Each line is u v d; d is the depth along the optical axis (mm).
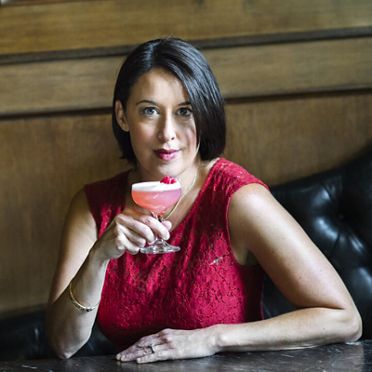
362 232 3072
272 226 2271
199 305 2273
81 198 2574
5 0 3344
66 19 3359
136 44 3355
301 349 2125
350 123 3387
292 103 3379
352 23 3342
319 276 2230
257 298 2414
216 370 1936
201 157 2404
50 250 3453
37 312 3139
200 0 3340
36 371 2035
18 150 3418
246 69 3342
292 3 3330
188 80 2240
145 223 2092
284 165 3402
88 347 3074
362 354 2025
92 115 3395
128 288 2320
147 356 2059
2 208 3441
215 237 2297
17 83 3371
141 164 2375
